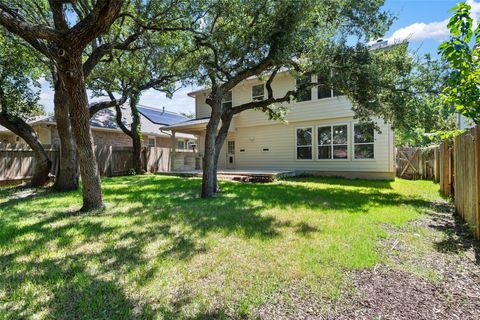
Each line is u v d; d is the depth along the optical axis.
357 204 5.58
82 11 6.23
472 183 3.61
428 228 3.87
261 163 13.90
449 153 6.11
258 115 13.77
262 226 3.90
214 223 4.06
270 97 8.57
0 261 2.71
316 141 12.34
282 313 1.89
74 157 7.68
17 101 8.30
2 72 7.86
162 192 7.33
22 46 7.19
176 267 2.56
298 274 2.42
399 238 3.42
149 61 9.98
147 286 2.22
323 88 12.02
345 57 6.84
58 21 4.97
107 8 3.83
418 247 3.11
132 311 1.90
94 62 5.91
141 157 14.30
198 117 15.97
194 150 19.05
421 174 11.06
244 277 2.37
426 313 1.89
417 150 11.30
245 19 6.53
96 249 3.03
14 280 2.31
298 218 4.37
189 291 2.15
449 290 2.18
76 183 7.77
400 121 7.07
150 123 19.67
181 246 3.11
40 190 7.59
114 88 11.86
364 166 11.26
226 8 6.50
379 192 7.34
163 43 7.62
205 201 5.91
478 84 3.79
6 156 8.77
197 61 8.34
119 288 2.19
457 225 4.02
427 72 6.88
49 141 13.70
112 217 4.46
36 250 2.99
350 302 2.02
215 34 6.85
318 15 6.43
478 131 3.33
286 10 5.90
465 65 3.60
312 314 1.88
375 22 7.16
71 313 1.88
